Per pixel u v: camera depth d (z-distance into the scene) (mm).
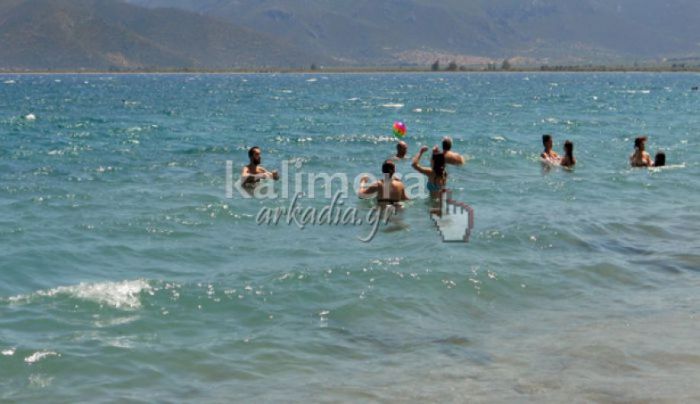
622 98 104500
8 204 22438
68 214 21109
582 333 12945
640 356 12000
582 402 10438
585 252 17922
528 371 11398
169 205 22438
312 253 17406
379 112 71938
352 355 11953
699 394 10703
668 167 30891
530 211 22203
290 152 36281
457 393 10656
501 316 13797
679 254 17984
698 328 13203
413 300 14328
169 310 13555
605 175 28938
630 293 15180
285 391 10688
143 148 38062
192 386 10828
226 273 15828
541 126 52375
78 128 51062
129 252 17391
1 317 13000
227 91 147625
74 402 10289
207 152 36344
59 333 12445
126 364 11445
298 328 12969
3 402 10227
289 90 154125
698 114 65062
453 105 86500
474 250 17688
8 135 45000
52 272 15922
